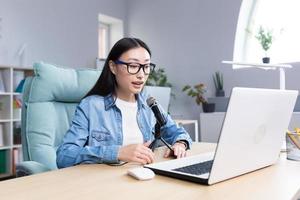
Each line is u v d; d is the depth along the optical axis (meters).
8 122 3.16
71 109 1.62
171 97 4.36
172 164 0.94
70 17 4.05
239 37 3.91
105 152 1.02
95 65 4.36
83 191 0.73
